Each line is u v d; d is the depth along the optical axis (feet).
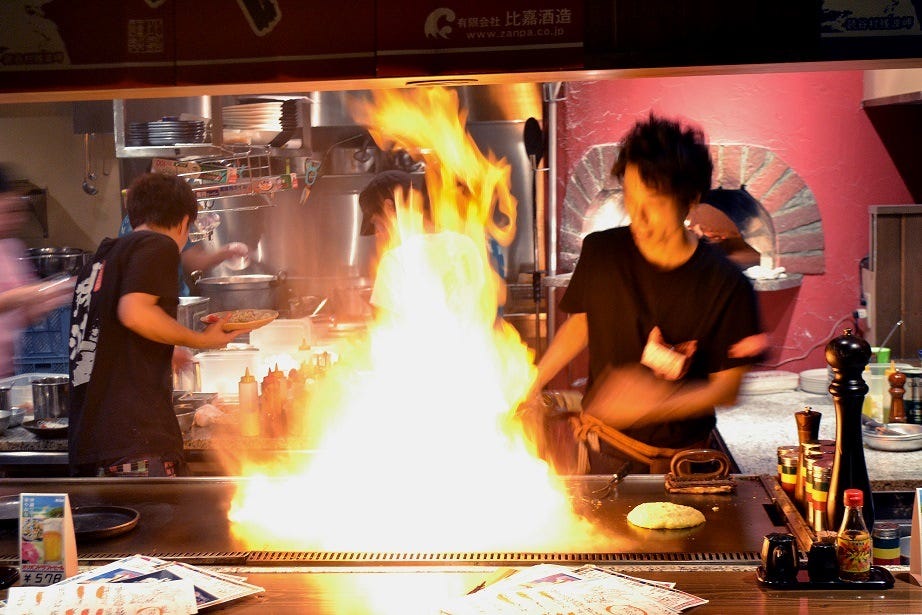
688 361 8.97
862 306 15.26
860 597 5.57
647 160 8.59
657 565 6.06
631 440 8.61
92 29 8.03
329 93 16.60
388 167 18.57
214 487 7.75
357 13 7.84
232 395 13.00
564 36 7.73
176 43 8.00
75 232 21.45
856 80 15.74
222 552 6.31
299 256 18.97
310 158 16.85
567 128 16.33
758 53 7.68
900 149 15.79
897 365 12.64
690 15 7.69
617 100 16.16
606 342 9.25
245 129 15.65
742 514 6.95
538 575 5.80
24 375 14.14
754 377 14.34
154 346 9.93
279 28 7.91
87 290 9.97
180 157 15.23
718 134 15.98
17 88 8.13
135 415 9.75
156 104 15.30
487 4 7.75
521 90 15.94
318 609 5.45
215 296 16.19
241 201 18.54
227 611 5.44
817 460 6.67
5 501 7.32
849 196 15.94
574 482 7.73
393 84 8.25
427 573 5.97
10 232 15.43
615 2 7.68
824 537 5.95
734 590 5.67
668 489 7.47
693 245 9.07
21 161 21.13
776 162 15.90
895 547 6.11
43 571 5.82
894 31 7.59
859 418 6.31
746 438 11.44
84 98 8.61
